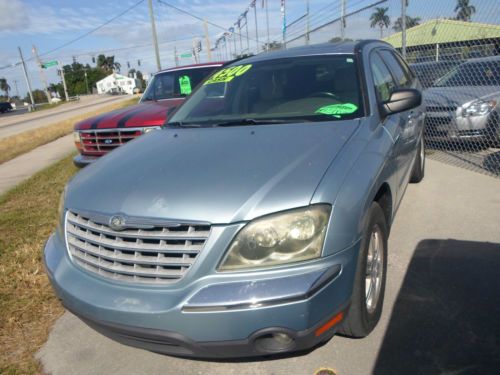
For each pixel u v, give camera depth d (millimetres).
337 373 2371
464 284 3088
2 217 5477
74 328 3006
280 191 2084
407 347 2512
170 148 2840
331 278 2033
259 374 2424
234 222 2014
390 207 3000
